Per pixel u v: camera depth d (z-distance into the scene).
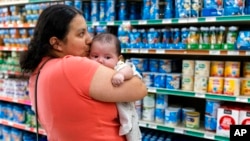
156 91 2.53
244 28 2.53
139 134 1.36
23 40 3.34
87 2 2.94
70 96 1.12
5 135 3.81
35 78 1.26
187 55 2.91
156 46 2.46
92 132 1.15
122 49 2.65
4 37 3.67
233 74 2.20
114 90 1.13
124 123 1.24
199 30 2.29
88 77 1.12
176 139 2.71
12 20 3.51
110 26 2.87
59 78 1.13
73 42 1.21
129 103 1.29
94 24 2.80
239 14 2.05
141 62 2.67
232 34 2.12
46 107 1.19
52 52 1.25
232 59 2.67
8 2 3.51
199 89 2.33
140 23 2.52
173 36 2.46
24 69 1.31
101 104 1.15
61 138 1.21
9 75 3.88
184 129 2.42
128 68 1.23
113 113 1.20
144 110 2.69
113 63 1.47
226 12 2.10
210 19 2.15
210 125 2.35
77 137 1.17
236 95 2.16
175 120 2.54
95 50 1.48
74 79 1.12
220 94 2.21
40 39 1.22
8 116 3.74
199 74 2.33
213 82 2.26
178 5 2.33
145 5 2.53
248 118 2.13
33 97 1.30
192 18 2.24
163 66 2.57
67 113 1.14
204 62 2.31
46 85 1.17
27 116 3.52
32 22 3.27
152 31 2.50
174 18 2.35
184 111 2.59
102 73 1.13
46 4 3.13
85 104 1.12
